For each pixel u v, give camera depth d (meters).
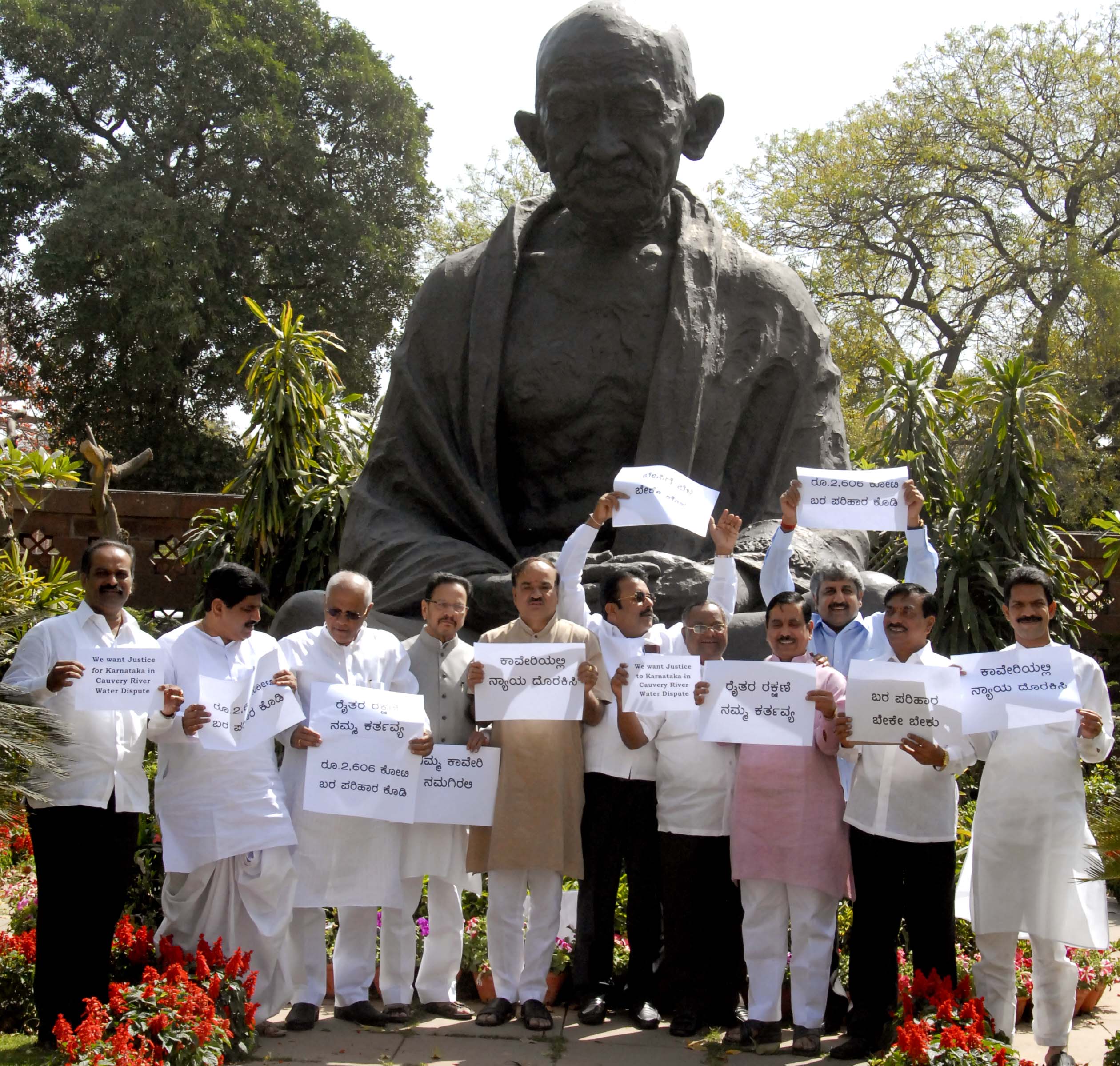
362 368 23.88
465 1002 5.52
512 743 5.12
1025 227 25.00
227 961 4.67
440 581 5.44
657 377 7.05
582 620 5.56
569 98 6.81
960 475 10.99
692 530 5.52
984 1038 4.23
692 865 5.05
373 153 24.34
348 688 5.03
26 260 22.39
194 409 23.22
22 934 5.30
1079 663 4.82
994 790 4.75
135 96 22.66
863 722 4.65
